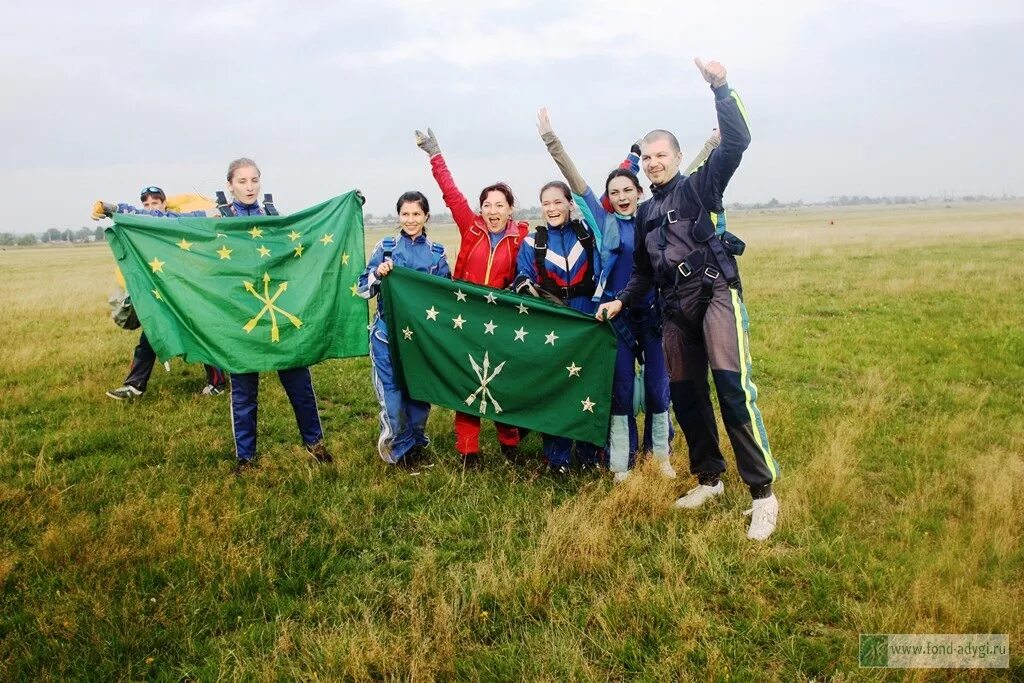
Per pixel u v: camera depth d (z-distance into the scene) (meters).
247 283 5.20
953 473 4.59
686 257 3.95
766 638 3.03
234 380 5.11
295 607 3.36
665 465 4.88
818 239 36.69
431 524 4.19
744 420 3.89
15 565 3.65
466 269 5.36
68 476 4.94
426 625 3.17
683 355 4.15
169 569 3.62
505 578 3.42
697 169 3.96
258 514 4.28
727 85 3.59
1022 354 8.11
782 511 4.07
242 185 5.39
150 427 6.14
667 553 3.74
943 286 14.34
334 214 5.62
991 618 2.94
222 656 2.96
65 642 3.01
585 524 3.87
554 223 4.91
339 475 5.02
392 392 5.12
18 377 7.99
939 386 6.85
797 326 10.80
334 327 5.46
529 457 5.30
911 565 3.46
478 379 5.05
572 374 4.87
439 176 5.27
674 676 2.83
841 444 5.00
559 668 2.84
